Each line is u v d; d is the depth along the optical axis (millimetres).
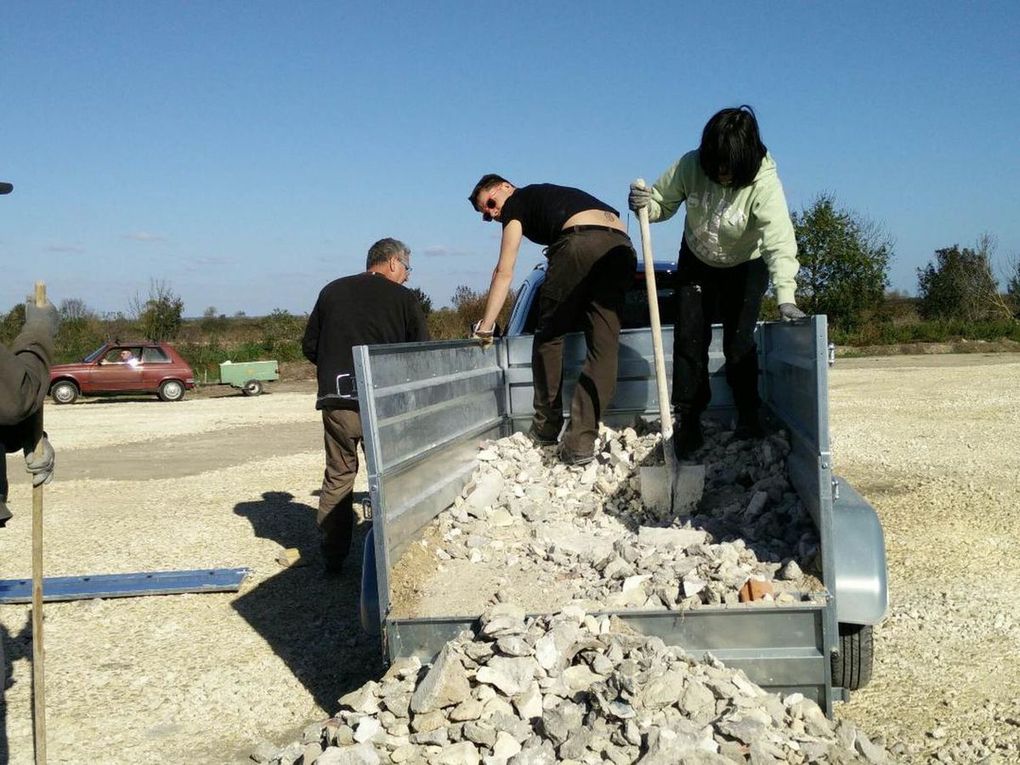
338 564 6004
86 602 5648
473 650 3129
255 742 3762
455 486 4477
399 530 3582
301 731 3848
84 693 4285
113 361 24766
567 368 5477
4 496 3150
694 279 4801
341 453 5836
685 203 4469
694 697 2922
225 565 6426
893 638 4508
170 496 9172
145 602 5621
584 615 3246
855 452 10250
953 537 6379
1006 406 14312
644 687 2934
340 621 5180
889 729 3531
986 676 4008
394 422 3582
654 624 3223
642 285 6438
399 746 2955
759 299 4812
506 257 4895
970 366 24516
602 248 4812
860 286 35594
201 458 12047
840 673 3527
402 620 3307
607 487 4684
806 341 3541
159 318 36469
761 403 5172
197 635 5027
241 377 25938
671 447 4352
